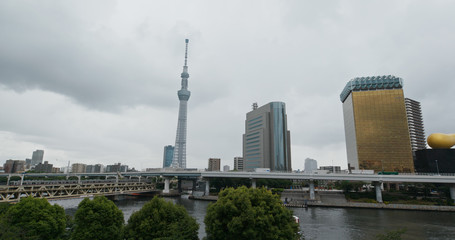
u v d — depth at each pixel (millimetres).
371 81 190750
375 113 184125
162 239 27969
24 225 31266
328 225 67062
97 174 192875
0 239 26719
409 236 56469
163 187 183375
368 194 118500
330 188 187875
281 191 131625
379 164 176375
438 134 139375
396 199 111125
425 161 138000
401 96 183500
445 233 59094
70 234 35906
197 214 83062
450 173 125625
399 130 179125
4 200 88500
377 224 68562
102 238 31250
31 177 181625
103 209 32469
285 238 30656
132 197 151250
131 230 31031
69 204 109750
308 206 106688
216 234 29969
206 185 146500
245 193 32344
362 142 181750
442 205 100062
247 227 28453
